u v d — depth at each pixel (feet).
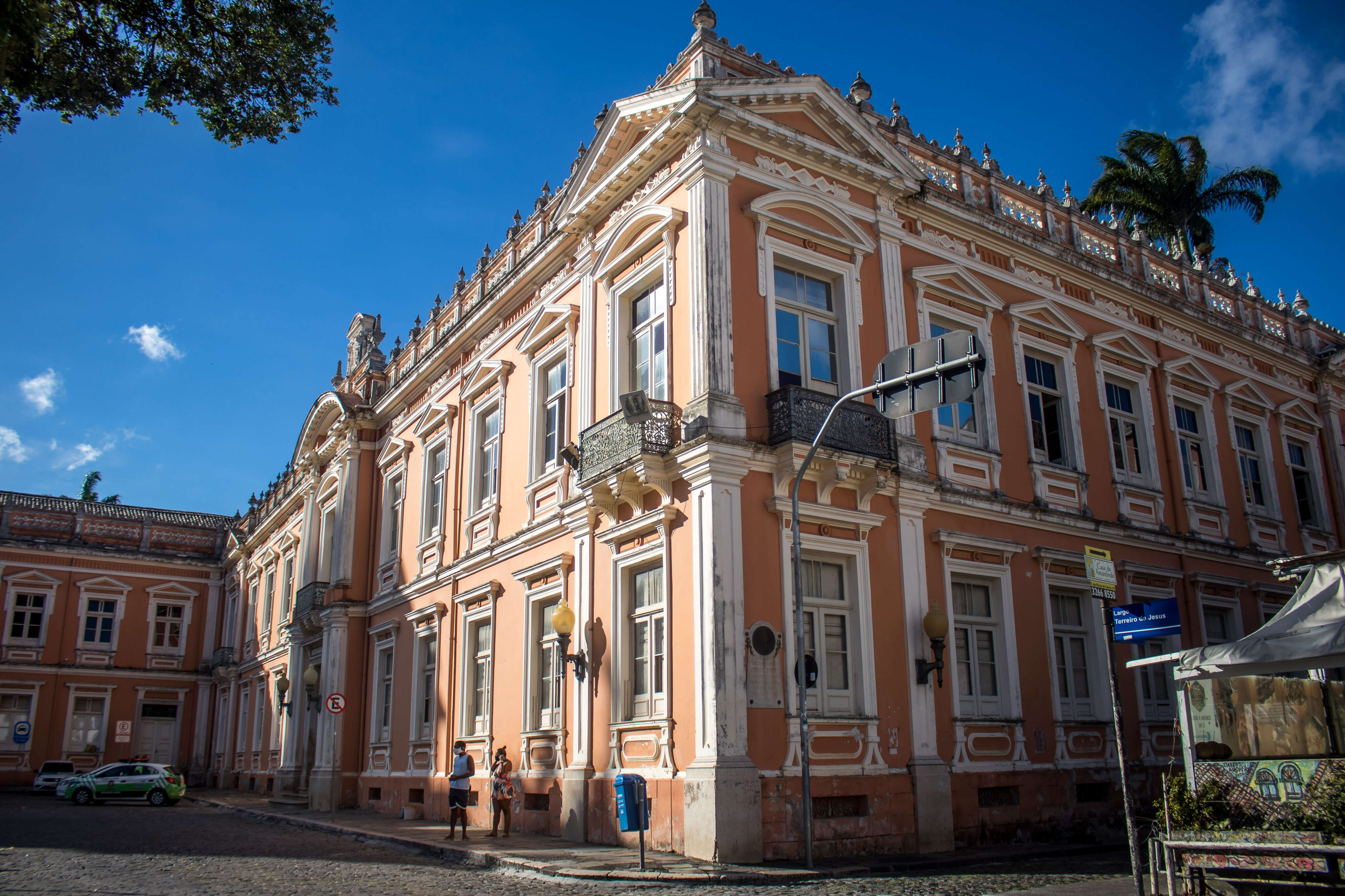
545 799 53.42
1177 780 28.94
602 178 54.13
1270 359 77.61
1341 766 26.81
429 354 77.97
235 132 38.04
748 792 39.24
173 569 138.82
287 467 112.68
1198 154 99.60
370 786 76.48
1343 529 78.13
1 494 137.18
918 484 49.39
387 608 79.87
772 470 44.39
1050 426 60.03
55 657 127.03
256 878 37.40
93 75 34.45
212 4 35.37
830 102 50.65
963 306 56.54
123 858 44.09
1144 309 68.33
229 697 127.03
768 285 47.34
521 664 57.67
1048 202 64.80
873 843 42.55
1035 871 39.47
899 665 46.37
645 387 50.31
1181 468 66.39
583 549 51.60
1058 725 52.31
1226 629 65.36
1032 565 54.34
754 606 42.11
